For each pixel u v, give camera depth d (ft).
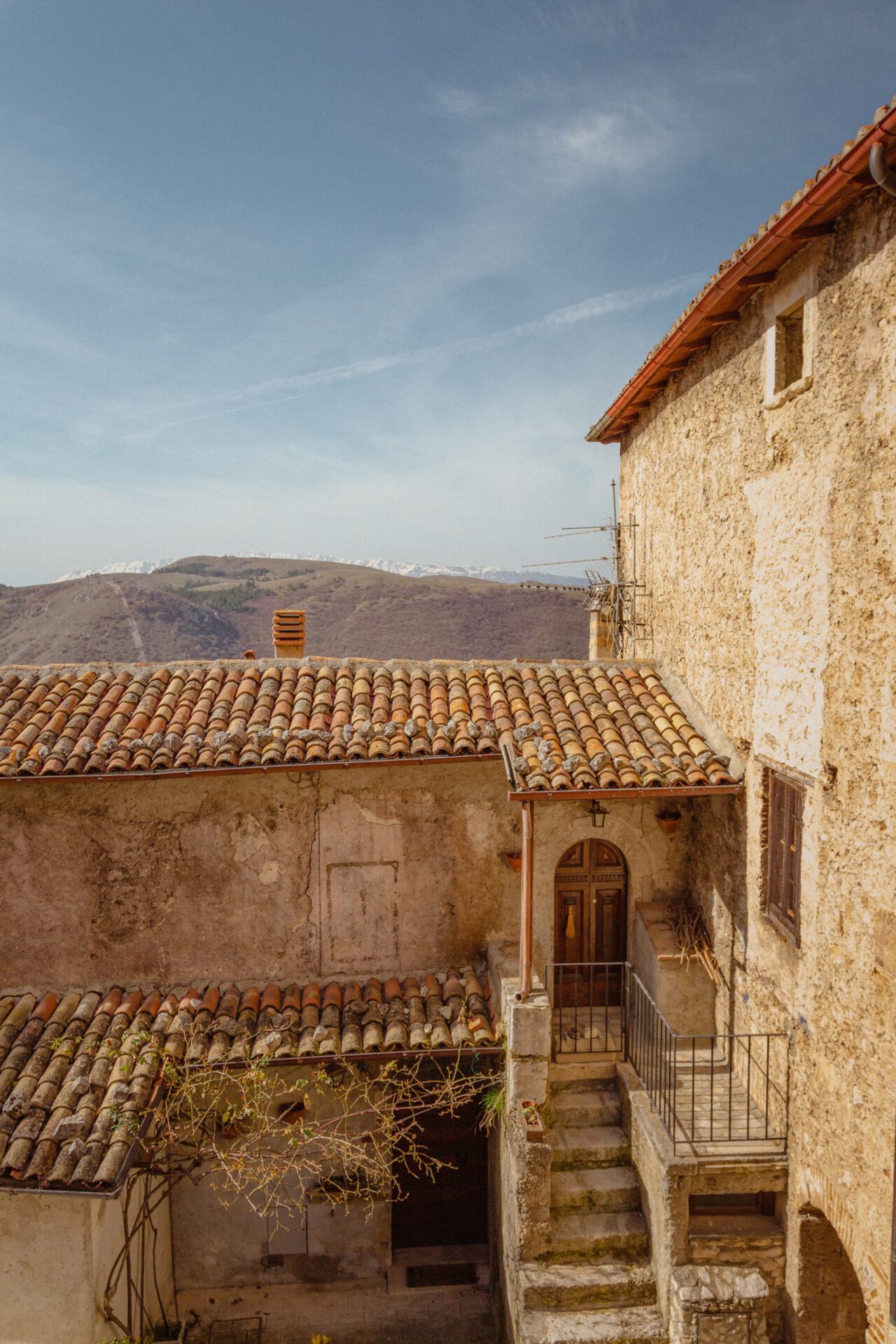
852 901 19.89
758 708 25.43
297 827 29.68
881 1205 18.62
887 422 18.16
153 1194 29.55
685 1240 23.94
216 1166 30.45
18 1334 24.59
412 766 29.86
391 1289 31.40
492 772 30.22
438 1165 31.40
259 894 29.68
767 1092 25.00
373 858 29.99
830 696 20.92
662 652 35.19
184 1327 30.07
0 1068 25.73
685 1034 29.40
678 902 31.50
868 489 19.01
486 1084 29.35
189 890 29.45
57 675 31.81
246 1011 28.27
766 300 24.25
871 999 19.08
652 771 26.94
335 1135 29.68
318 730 28.84
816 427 21.47
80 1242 24.35
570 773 26.68
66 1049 26.53
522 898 30.04
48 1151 23.13
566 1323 23.97
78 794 28.76
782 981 24.06
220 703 30.40
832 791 20.89
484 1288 31.58
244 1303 30.94
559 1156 27.32
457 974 30.17
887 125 15.38
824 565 21.20
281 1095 29.96
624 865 31.81
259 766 27.20
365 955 30.22
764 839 25.48
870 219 18.60
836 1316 23.41
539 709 30.40
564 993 31.89
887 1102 18.40
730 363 27.25
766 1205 25.20
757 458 25.20
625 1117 27.99
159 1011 28.19
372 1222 31.60
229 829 29.45
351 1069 29.91
